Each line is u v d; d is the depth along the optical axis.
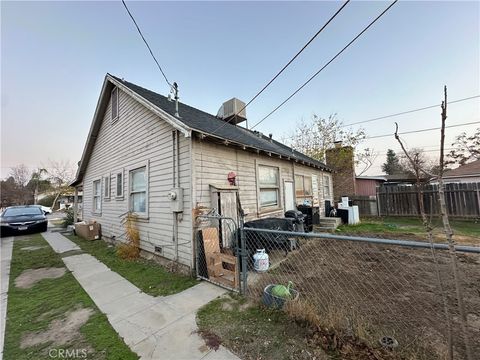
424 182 3.02
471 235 7.25
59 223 15.59
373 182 17.75
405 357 1.91
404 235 7.57
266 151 6.57
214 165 5.20
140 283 4.10
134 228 6.44
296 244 6.22
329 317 2.47
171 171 5.12
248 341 2.29
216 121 7.94
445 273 3.99
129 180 6.87
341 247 6.10
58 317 2.96
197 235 4.42
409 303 2.92
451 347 1.58
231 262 3.71
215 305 3.10
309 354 2.05
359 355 1.96
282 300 2.83
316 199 11.34
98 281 4.28
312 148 18.59
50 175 30.70
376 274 4.02
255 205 6.59
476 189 10.28
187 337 2.42
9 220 10.14
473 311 2.68
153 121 5.81
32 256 6.32
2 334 2.60
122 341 2.39
